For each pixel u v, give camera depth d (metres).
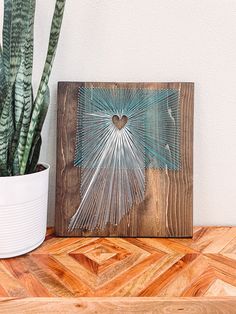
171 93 0.60
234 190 0.66
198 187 0.65
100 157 0.60
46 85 0.50
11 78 0.48
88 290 0.44
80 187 0.60
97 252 0.54
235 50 0.62
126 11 0.61
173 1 0.61
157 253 0.54
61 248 0.56
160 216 0.60
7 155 0.52
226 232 0.63
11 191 0.49
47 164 0.60
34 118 0.50
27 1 0.48
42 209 0.55
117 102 0.60
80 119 0.60
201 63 0.62
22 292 0.43
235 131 0.64
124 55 0.62
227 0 0.61
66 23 0.61
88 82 0.60
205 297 0.43
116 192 0.60
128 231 0.60
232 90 0.63
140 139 0.60
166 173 0.60
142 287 0.45
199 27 0.61
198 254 0.54
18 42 0.48
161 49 0.62
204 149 0.64
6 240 0.50
